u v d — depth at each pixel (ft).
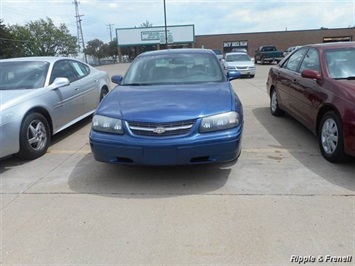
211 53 17.37
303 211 10.39
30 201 11.69
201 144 11.54
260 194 11.60
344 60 15.71
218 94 13.17
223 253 8.52
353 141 12.50
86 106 21.98
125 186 12.59
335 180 12.51
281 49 168.66
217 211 10.55
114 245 9.00
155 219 10.22
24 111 15.21
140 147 11.53
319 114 15.07
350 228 9.43
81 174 13.89
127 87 14.98
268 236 9.17
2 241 9.36
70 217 10.51
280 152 15.74
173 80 15.42
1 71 18.53
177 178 13.12
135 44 166.50
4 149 14.29
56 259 8.52
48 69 18.71
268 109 26.13
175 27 161.99
